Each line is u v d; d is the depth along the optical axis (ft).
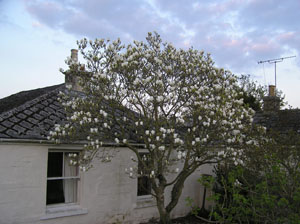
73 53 36.58
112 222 27.35
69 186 25.94
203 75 25.79
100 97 23.18
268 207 18.83
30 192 22.72
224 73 25.62
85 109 22.97
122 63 21.72
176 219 32.30
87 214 25.73
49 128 24.79
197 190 35.29
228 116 23.65
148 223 29.48
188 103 24.53
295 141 27.63
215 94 24.36
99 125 23.50
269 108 46.29
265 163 21.98
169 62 25.40
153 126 23.89
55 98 30.04
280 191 17.89
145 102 23.98
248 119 25.35
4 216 21.50
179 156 22.49
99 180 26.81
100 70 23.79
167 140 24.71
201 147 23.76
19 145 22.48
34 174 23.00
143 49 25.71
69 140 23.68
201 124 23.89
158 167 23.38
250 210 17.89
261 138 27.55
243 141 25.36
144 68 23.35
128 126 24.56
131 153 29.25
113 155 27.81
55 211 24.08
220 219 18.16
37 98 28.73
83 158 23.27
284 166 23.43
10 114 24.56
